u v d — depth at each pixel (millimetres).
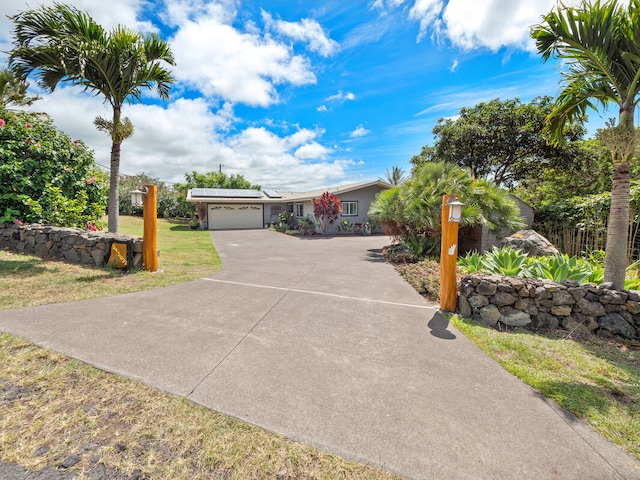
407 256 8281
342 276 6281
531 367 2617
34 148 6805
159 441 1688
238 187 31328
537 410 2031
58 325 3256
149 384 2230
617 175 3619
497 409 2031
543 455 1634
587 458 1620
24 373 2307
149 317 3627
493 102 14477
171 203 26016
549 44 3811
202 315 3760
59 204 7215
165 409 1956
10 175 6582
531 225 9461
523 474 1507
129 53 5551
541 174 15266
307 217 17844
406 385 2311
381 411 1989
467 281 3902
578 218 8227
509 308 3674
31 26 5012
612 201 3699
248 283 5516
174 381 2279
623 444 1729
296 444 1689
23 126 6938
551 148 13008
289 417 1909
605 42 3369
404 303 4477
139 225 18312
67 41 4934
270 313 3906
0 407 1915
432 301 4594
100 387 2170
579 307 3516
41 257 6344
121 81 5742
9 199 6836
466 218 6961
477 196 7750
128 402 2018
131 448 1629
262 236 15820
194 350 2801
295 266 7387
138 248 5980
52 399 2018
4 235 6922
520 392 2242
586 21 3383
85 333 3082
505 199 7887
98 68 5547
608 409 2043
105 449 1613
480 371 2543
